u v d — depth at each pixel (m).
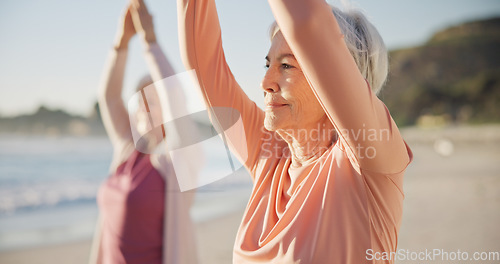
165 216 1.12
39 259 4.70
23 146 16.39
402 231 5.38
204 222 5.00
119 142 1.36
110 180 1.36
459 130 41.56
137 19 1.20
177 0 0.84
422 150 22.75
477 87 52.25
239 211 5.73
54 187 10.65
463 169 12.93
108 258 1.31
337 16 0.66
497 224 5.79
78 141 17.41
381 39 0.69
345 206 0.61
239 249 0.70
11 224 6.77
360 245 0.60
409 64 53.19
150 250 1.22
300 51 0.47
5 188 10.54
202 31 0.82
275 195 0.73
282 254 0.62
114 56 1.28
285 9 0.46
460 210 6.84
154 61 1.16
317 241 0.61
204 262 3.38
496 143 28.41
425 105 51.00
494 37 54.94
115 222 1.26
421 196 8.21
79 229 6.23
